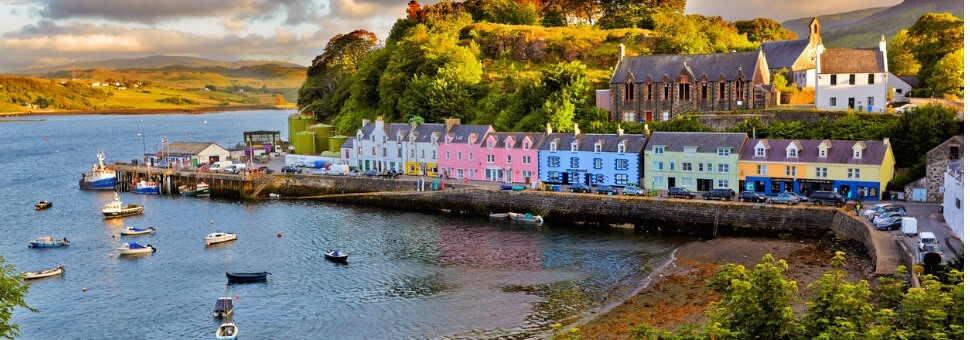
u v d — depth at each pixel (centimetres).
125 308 7756
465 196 12406
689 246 9600
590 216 11219
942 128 11050
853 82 13012
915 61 15862
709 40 19575
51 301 8012
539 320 7044
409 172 14488
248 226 11544
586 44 19500
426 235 10650
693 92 14250
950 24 14975
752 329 4000
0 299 4475
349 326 7100
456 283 8288
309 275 8756
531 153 12900
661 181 11938
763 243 9581
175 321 7369
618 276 8338
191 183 15338
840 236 9475
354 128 18250
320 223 11675
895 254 7806
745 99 13850
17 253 10025
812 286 4644
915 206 9875
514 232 10738
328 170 14862
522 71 18962
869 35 19188
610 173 12269
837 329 3741
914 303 3972
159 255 9812
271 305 7750
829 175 10788
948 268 5997
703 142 11644
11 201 14288
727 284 4553
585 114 14588
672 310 6975
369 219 11956
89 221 12162
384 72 18325
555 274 8500
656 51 18900
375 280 8494
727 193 10688
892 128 11369
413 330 6931
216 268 9138
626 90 14900
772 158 11138
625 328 6581
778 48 15775
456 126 14038
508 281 8294
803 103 14050
